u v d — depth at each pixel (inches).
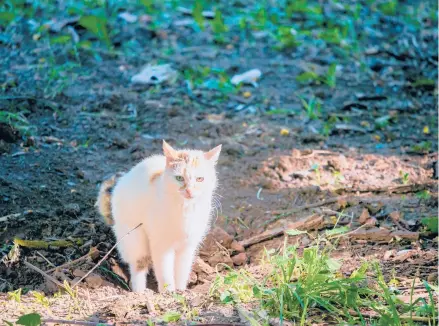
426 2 770.2
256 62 623.2
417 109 560.4
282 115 542.0
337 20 705.0
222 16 706.2
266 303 285.0
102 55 609.6
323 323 273.4
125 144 478.9
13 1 670.5
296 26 691.4
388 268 336.5
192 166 314.5
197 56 623.8
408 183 446.0
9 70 567.2
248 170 458.3
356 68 622.2
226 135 508.1
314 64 624.4
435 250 359.9
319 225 395.5
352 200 421.1
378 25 702.5
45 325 270.7
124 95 548.4
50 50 601.6
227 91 569.0
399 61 636.7
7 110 500.4
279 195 430.3
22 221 378.3
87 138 486.0
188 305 291.0
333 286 286.5
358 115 547.8
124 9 692.1
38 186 416.5
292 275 313.1
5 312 290.8
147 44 638.5
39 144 468.8
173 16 689.0
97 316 285.4
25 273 343.9
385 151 494.0
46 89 540.4
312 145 500.1
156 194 323.6
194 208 322.3
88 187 425.1
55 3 680.4
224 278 309.3
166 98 553.0
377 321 275.0
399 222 396.5
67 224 383.2
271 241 384.2
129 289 349.4
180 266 339.9
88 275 340.5
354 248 369.7
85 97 540.4
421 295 297.9
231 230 393.7
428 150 494.0
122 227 343.0
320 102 565.3
